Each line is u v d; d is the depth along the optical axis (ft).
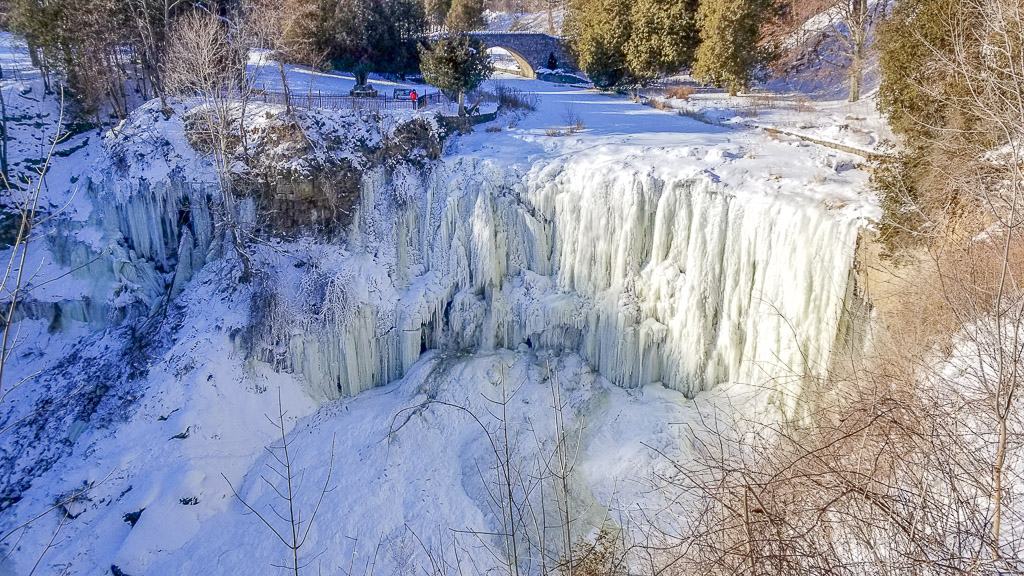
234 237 64.34
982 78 37.04
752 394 51.98
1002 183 34.58
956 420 22.30
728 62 95.81
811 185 54.85
